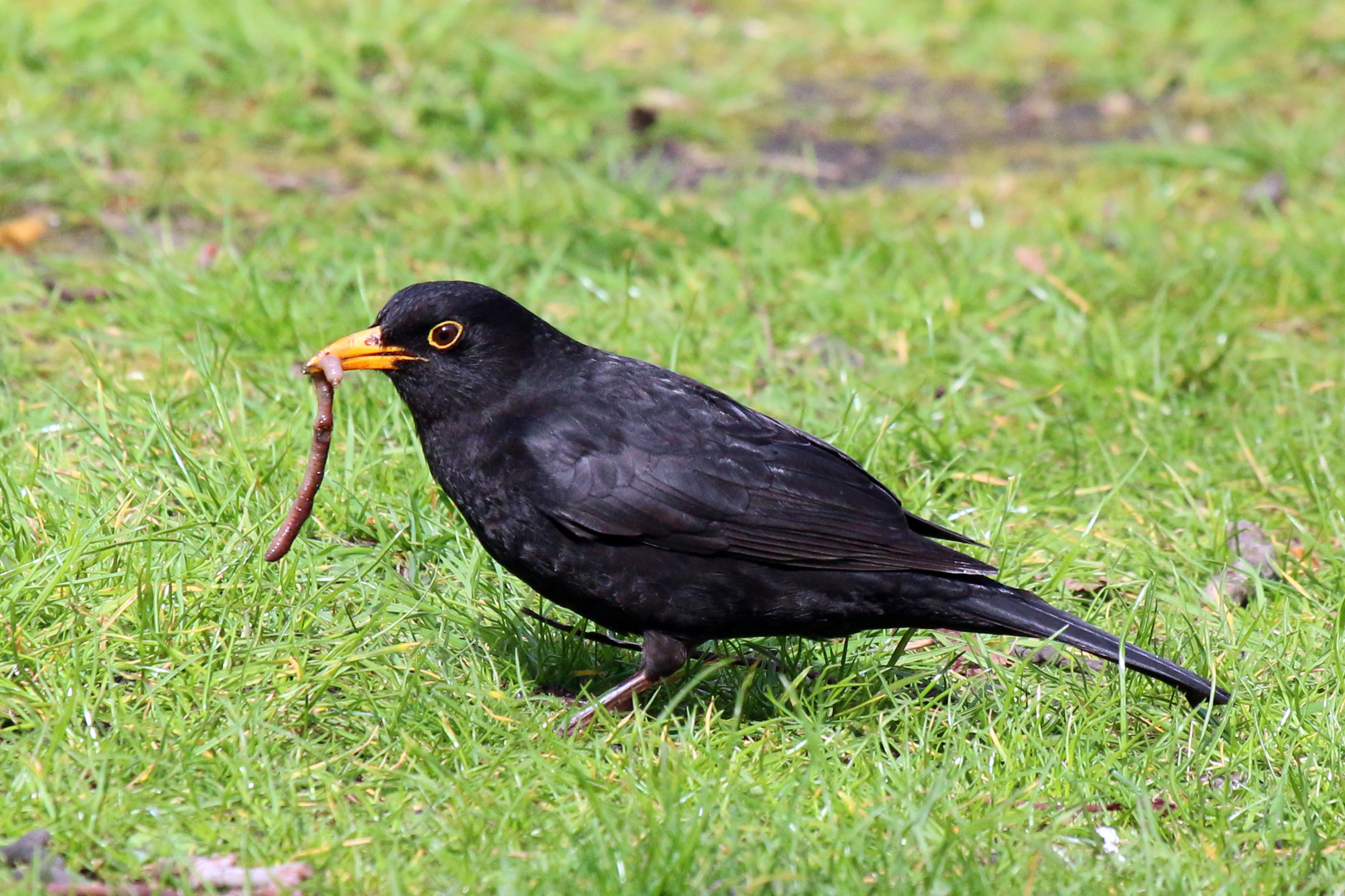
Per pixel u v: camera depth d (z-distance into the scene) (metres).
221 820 7.11
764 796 7.43
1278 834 7.37
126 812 7.04
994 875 6.89
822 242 14.93
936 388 12.45
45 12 18.72
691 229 14.90
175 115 17.20
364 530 9.90
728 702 8.72
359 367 8.44
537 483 8.30
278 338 12.34
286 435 10.55
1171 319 13.59
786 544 8.23
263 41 18.53
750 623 8.44
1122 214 16.25
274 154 16.97
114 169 16.11
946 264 14.30
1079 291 14.25
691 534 8.22
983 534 10.36
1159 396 12.34
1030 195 17.20
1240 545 10.52
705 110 19.19
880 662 9.14
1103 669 8.89
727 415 8.61
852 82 20.84
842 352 13.18
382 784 7.50
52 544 8.93
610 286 13.92
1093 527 10.62
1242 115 19.80
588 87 18.67
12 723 7.77
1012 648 9.39
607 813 7.07
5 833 6.88
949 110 20.14
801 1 23.41
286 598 8.83
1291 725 8.35
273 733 7.68
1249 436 11.90
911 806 7.36
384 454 10.62
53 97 17.14
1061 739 8.22
